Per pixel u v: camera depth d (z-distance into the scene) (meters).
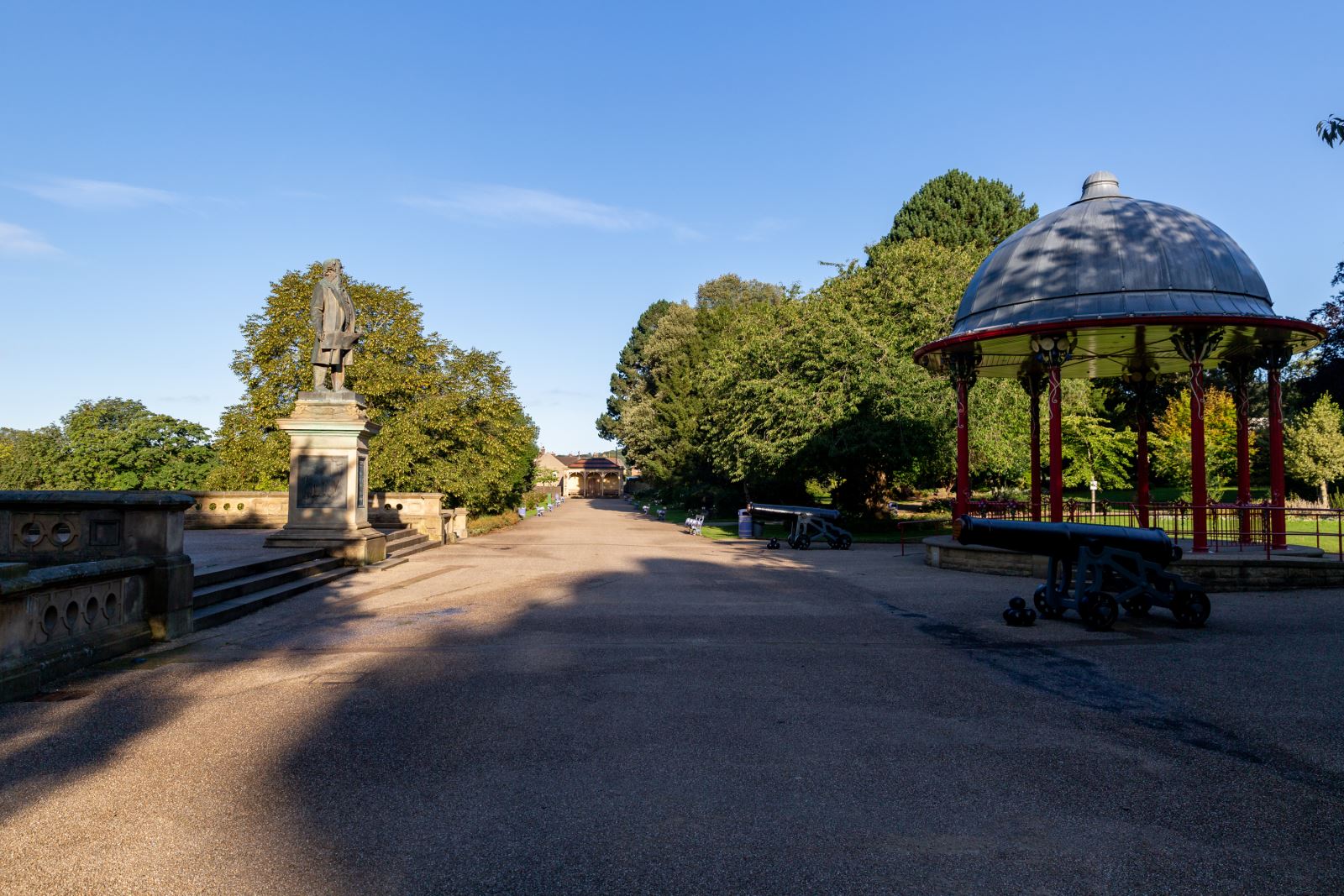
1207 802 5.04
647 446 65.50
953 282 32.31
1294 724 6.65
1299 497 42.50
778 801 5.02
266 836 4.47
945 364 21.03
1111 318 15.89
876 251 37.94
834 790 5.20
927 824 4.70
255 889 3.87
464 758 5.75
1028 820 4.77
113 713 6.82
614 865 4.15
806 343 30.84
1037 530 11.37
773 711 6.98
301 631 10.76
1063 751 5.99
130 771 5.46
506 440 39.47
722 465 36.62
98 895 3.80
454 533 29.05
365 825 4.61
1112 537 11.18
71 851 4.26
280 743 6.05
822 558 21.84
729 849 4.35
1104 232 17.19
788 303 36.09
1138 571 11.15
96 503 9.69
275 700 7.27
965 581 16.39
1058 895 3.89
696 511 50.41
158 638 9.84
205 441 52.91
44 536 9.84
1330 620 11.59
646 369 81.25
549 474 83.12
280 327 31.00
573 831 4.57
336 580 16.39
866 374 29.52
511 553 23.72
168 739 6.14
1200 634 10.55
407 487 31.94
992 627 11.09
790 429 30.33
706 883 3.97
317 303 19.19
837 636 10.45
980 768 5.62
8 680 7.21
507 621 11.59
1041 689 7.78
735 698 7.41
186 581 10.34
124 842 4.38
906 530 33.66
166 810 4.82
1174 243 16.67
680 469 53.88
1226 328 15.93
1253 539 18.72
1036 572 17.03
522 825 4.63
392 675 8.21
